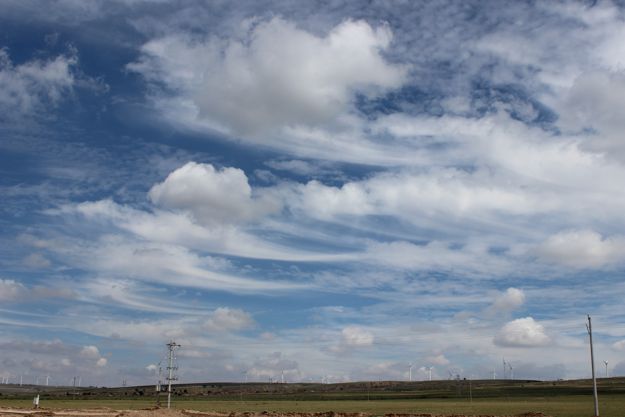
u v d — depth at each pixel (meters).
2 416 104.81
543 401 196.25
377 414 127.81
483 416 116.31
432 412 140.75
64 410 125.38
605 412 122.38
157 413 113.00
